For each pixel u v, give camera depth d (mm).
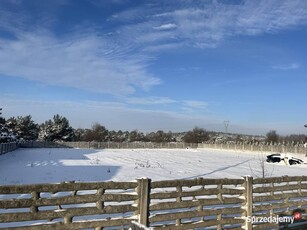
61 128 82812
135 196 6832
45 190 5922
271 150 60875
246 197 8484
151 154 49781
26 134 82062
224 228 8086
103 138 95375
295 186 9758
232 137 104750
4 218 5598
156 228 7070
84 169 23578
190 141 96250
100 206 6453
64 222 6117
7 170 21203
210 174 23312
